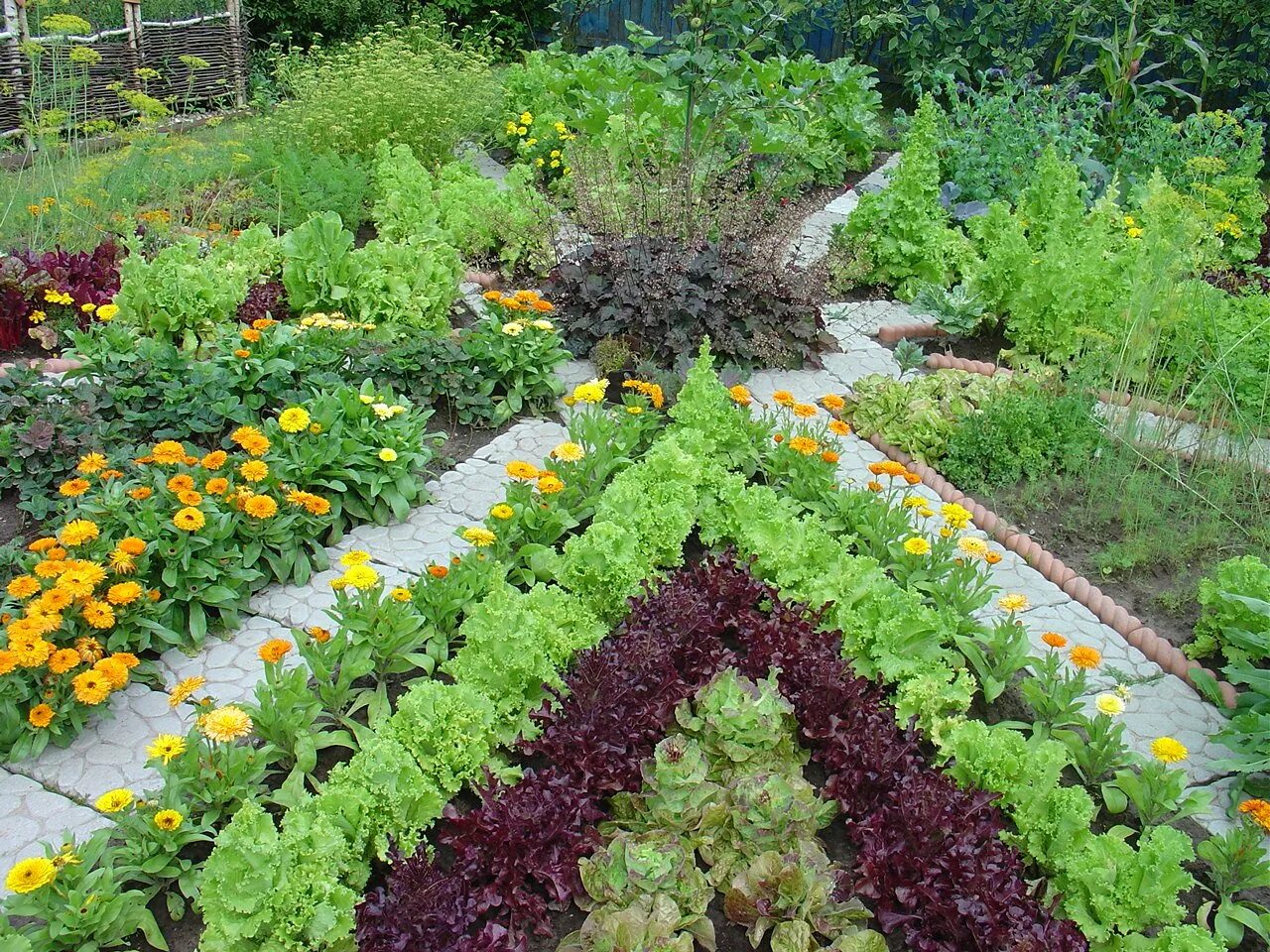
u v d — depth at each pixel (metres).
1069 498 5.52
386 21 14.05
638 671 3.72
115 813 3.12
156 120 9.13
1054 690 3.81
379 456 4.93
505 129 10.77
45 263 6.48
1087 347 6.68
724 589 4.32
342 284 6.63
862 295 8.10
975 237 8.06
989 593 4.29
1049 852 3.29
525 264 7.86
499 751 3.65
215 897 2.85
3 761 3.55
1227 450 5.66
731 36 8.55
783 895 3.10
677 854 3.16
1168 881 3.09
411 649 3.94
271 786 3.53
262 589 4.47
